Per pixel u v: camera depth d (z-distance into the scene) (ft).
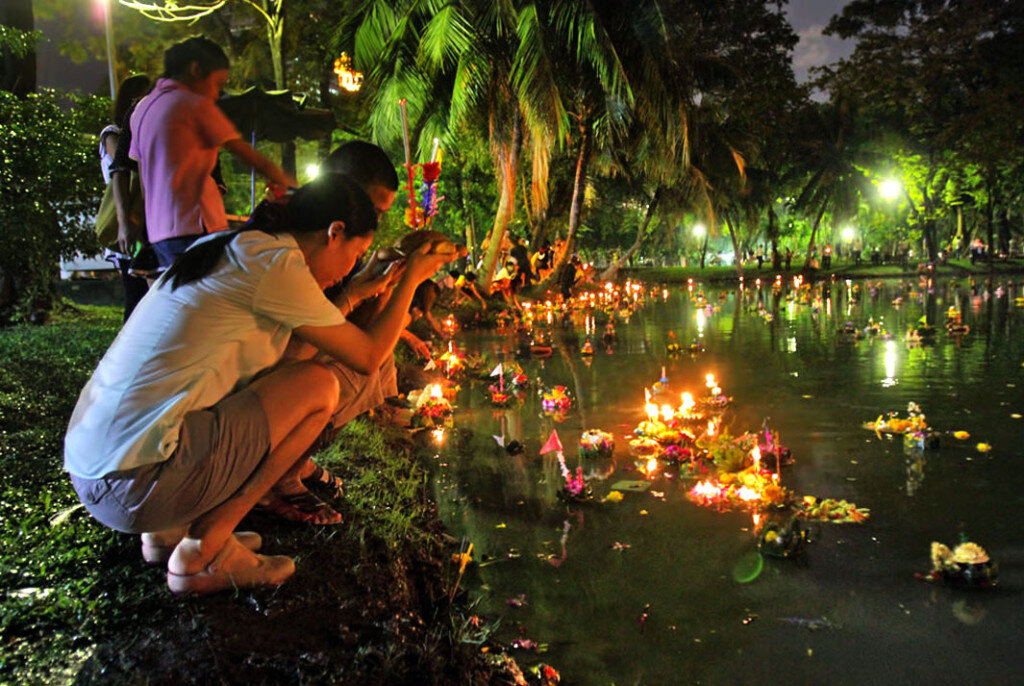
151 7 54.60
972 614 11.03
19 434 16.29
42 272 36.99
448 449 20.85
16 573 9.40
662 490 17.10
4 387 20.68
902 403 25.54
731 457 18.22
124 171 12.94
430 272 9.71
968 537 13.87
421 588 11.34
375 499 13.93
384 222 64.85
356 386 11.06
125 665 7.39
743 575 12.59
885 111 130.00
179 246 11.69
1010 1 108.99
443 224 96.37
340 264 8.70
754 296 89.51
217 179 13.79
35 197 32.78
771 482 16.62
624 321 60.13
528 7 50.49
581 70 60.39
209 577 8.57
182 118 11.64
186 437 7.63
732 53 107.24
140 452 7.44
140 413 7.50
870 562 12.96
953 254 183.62
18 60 39.88
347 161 10.69
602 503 16.28
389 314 8.98
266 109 36.24
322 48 74.64
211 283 7.88
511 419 24.73
